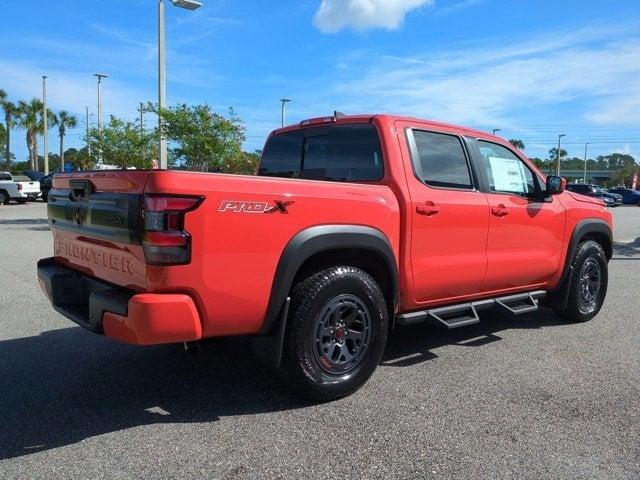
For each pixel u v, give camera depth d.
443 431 3.61
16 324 5.95
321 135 5.14
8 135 62.44
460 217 4.83
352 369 4.12
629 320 6.64
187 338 3.37
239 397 4.11
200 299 3.38
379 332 4.22
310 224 3.81
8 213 23.62
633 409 4.00
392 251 4.31
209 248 3.36
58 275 4.20
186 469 3.10
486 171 5.26
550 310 7.18
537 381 4.53
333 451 3.32
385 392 4.25
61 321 6.08
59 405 3.93
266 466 3.14
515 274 5.47
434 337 5.80
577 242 6.19
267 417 3.78
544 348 5.45
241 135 17.86
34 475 3.01
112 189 3.61
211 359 4.93
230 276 3.46
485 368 4.83
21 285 7.89
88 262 4.08
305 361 3.85
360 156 4.74
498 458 3.27
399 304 4.59
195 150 16.97
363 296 4.11
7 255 10.88
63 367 4.69
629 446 3.44
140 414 3.80
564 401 4.12
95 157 20.11
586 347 5.51
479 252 5.05
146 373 4.58
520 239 5.47
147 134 19.73
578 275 6.25
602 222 6.56
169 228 3.23
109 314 3.43
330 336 4.00
